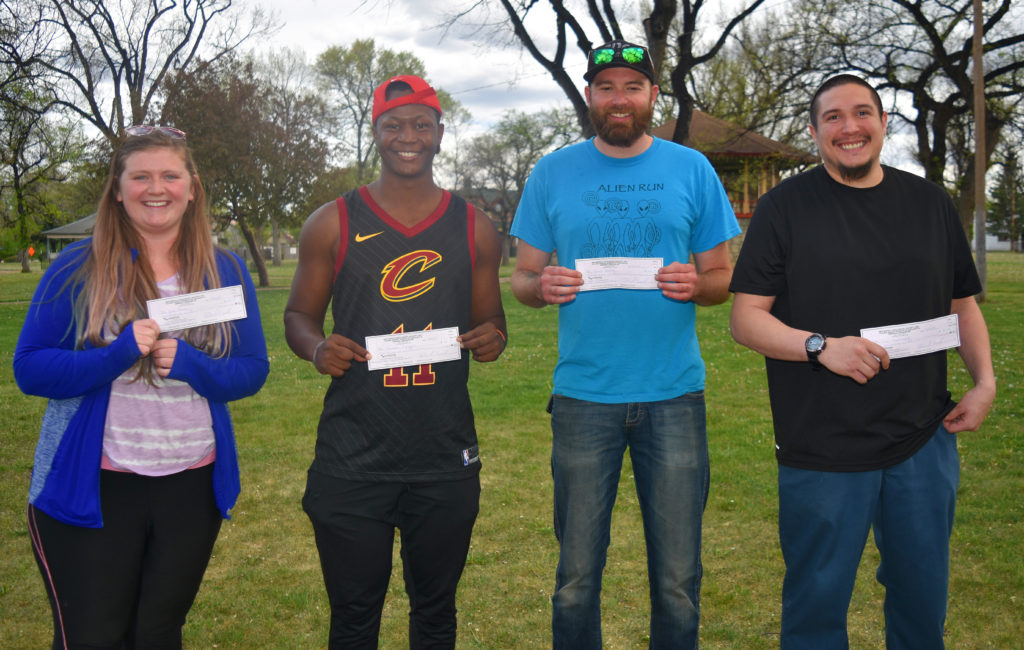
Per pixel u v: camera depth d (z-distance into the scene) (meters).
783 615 2.50
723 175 31.06
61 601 2.09
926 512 2.35
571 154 2.74
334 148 32.88
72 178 30.47
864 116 2.31
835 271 2.34
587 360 2.59
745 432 6.70
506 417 7.43
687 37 19.89
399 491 2.44
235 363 2.28
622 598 3.64
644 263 2.49
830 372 2.32
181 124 29.06
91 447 2.07
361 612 2.46
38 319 2.10
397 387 2.40
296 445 6.44
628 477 5.44
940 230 2.38
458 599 3.63
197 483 2.24
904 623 2.48
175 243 2.30
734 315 2.49
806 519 2.37
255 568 3.99
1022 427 6.74
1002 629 3.27
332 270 2.54
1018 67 20.30
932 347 2.27
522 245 2.82
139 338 2.04
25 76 24.08
